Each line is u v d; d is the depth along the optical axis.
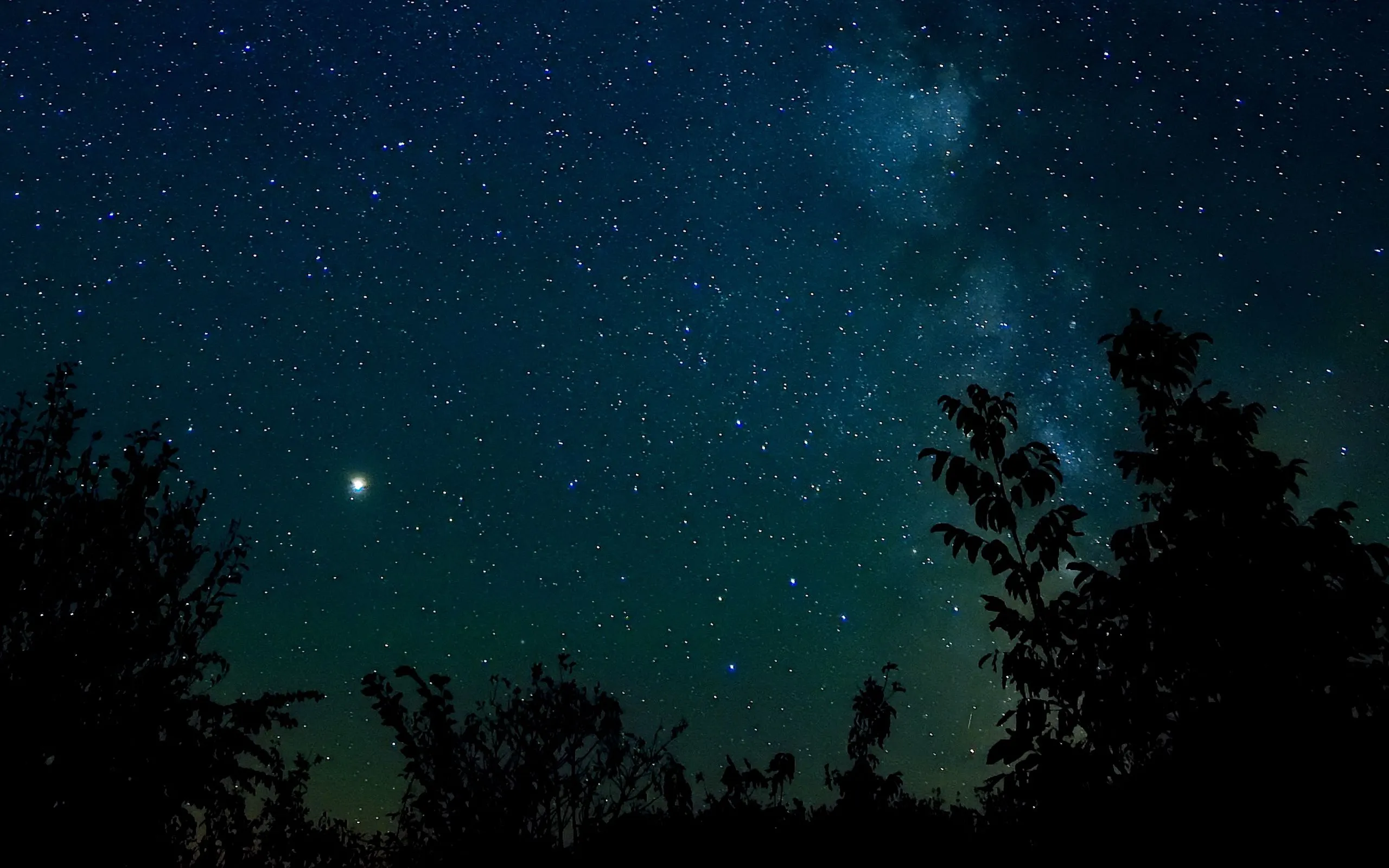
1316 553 2.52
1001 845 3.32
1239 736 2.44
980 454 3.08
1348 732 2.36
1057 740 2.75
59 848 2.61
